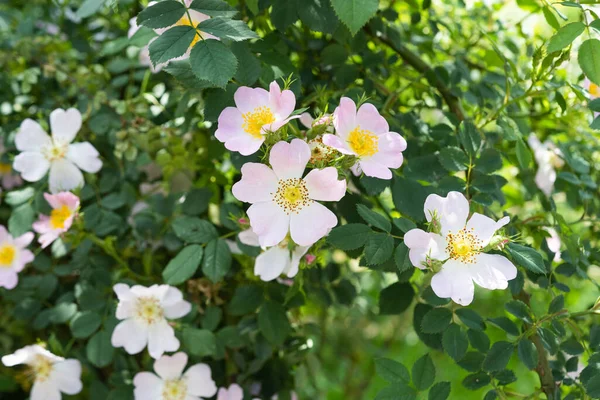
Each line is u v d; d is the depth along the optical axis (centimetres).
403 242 42
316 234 41
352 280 62
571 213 65
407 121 51
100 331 51
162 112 56
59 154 53
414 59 55
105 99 57
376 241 41
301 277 48
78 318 51
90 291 52
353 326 79
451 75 53
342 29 50
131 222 57
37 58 62
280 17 47
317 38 54
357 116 41
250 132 41
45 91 63
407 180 45
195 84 43
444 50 59
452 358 43
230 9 41
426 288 46
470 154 45
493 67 59
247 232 47
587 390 42
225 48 40
